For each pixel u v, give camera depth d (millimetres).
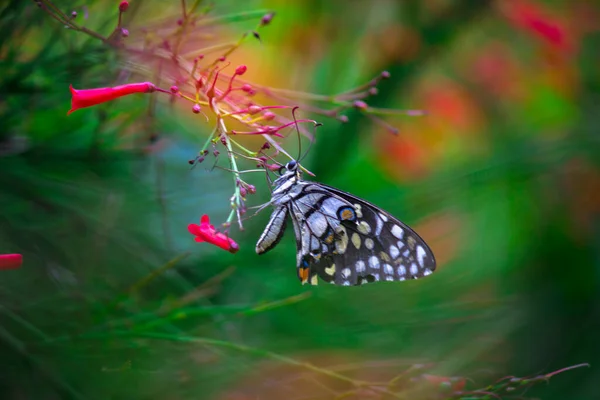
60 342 530
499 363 629
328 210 549
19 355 528
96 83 532
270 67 642
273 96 531
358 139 630
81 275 551
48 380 527
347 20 650
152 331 540
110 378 540
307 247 550
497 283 672
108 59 522
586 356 649
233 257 586
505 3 666
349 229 550
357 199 548
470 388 604
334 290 596
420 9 643
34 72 527
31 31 536
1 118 534
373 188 662
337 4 648
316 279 552
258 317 584
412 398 534
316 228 549
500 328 639
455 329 622
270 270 595
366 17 649
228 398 555
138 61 517
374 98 637
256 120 496
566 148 657
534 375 559
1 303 537
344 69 646
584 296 667
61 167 547
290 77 647
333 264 552
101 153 542
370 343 599
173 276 568
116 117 546
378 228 547
